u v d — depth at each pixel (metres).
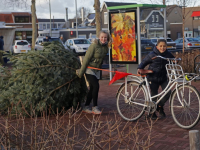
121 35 10.99
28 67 6.52
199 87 9.77
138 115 6.05
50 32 61.41
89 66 6.61
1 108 6.52
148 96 6.00
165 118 6.25
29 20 63.53
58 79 6.61
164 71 6.04
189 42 35.19
